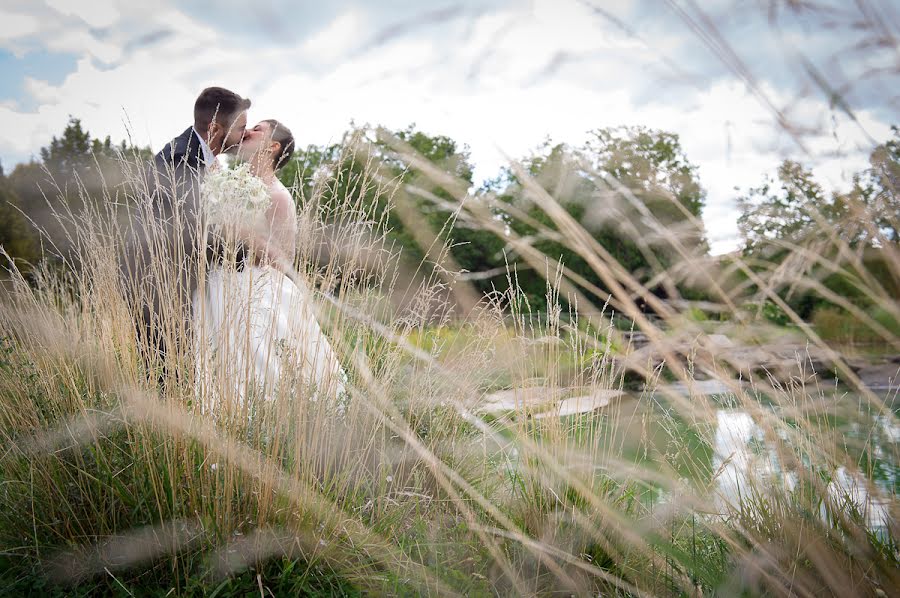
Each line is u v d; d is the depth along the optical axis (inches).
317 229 81.5
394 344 83.0
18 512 75.2
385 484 82.7
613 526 64.1
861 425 37.1
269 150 107.2
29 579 67.5
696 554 61.1
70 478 75.4
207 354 81.2
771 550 50.9
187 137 109.8
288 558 71.1
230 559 69.2
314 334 87.7
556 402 71.1
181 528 71.3
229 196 90.7
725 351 34.5
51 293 96.1
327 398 85.7
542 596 66.6
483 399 89.0
